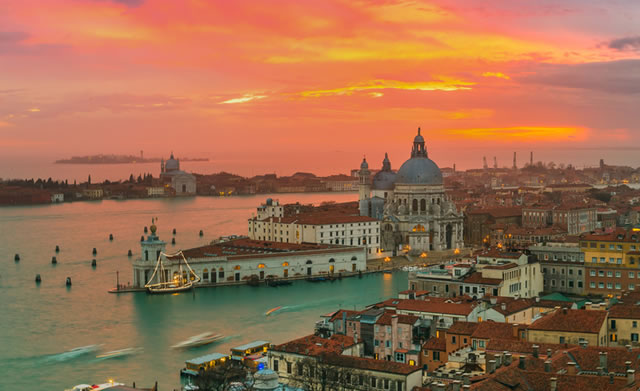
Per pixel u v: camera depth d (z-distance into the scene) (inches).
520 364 5723.4
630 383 5059.1
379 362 6870.1
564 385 5128.0
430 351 7800.2
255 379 6678.2
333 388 6648.6
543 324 7283.5
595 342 7027.6
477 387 5024.6
